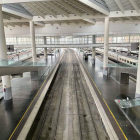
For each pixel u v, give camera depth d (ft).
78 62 115.14
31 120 29.89
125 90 47.09
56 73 81.46
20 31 99.50
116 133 25.05
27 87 50.98
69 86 60.34
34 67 53.83
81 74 78.95
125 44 92.53
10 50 50.11
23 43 103.76
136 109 26.00
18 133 25.73
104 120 29.19
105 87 50.08
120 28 90.27
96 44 96.02
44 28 97.40
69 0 50.42
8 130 26.61
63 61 121.29
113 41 95.45
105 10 57.16
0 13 39.06
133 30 89.61
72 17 68.08
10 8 54.80
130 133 25.04
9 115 32.09
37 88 49.80
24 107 35.83
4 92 39.83
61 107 42.09
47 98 47.98
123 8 57.21
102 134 29.84
